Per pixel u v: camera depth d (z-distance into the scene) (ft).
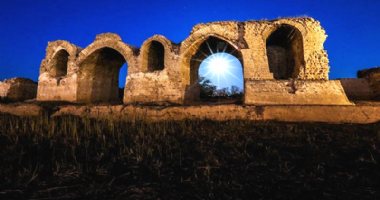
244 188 13.74
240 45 46.26
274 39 53.21
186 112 36.17
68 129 29.60
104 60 61.36
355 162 17.34
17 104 49.90
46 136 25.14
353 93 52.47
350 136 24.06
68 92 58.49
